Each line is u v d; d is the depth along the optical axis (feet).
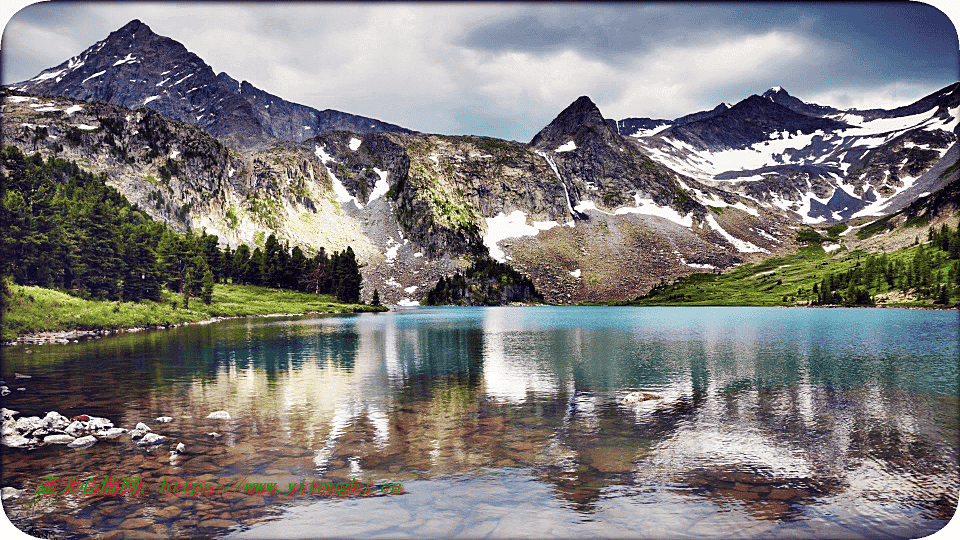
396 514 58.70
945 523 56.95
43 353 186.80
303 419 98.43
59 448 79.82
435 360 182.60
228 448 80.69
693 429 93.86
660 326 372.99
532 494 64.64
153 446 81.71
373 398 117.80
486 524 56.44
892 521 57.98
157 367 158.81
